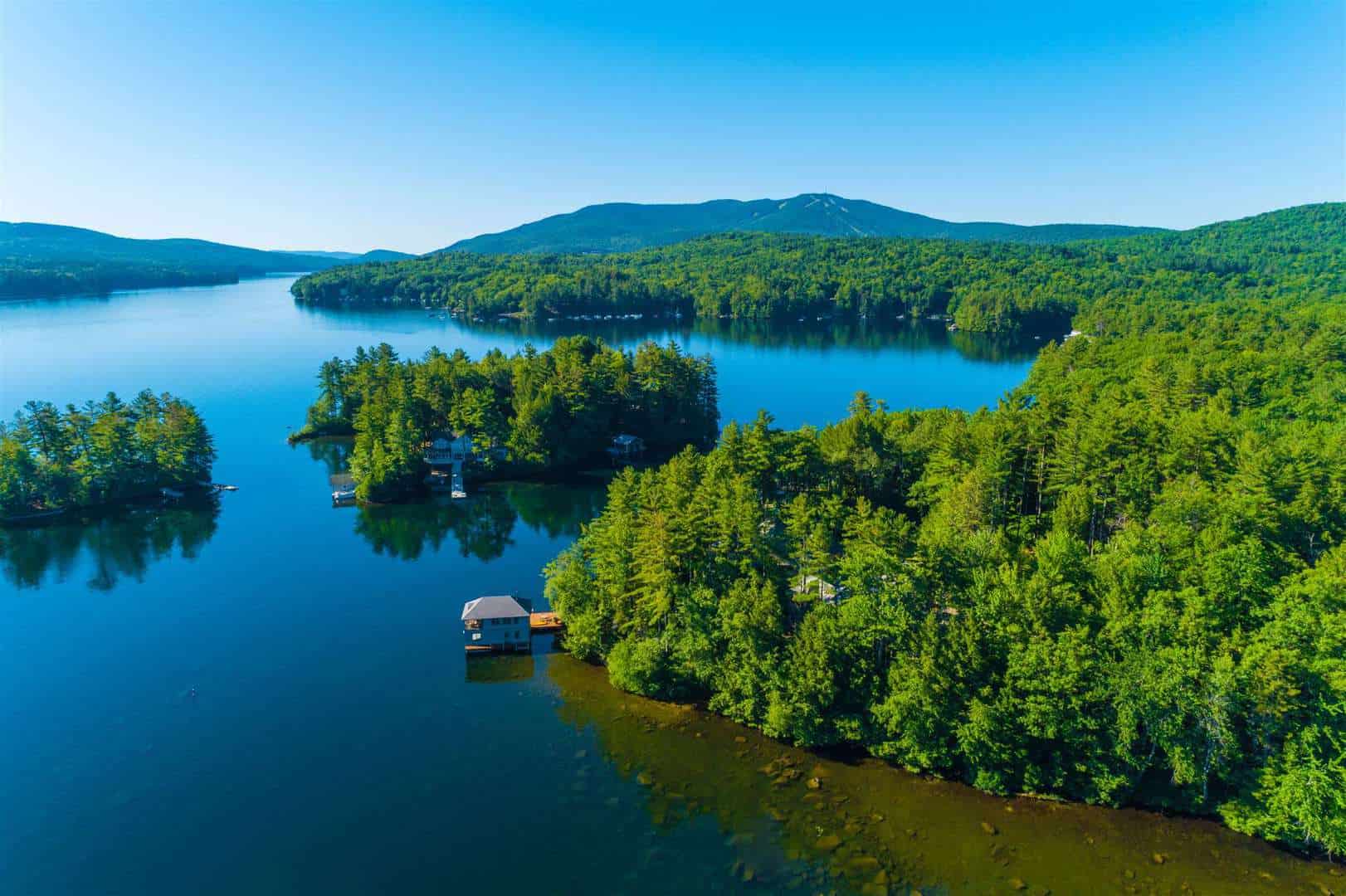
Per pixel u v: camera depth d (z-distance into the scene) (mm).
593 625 81188
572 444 165125
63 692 78250
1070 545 70875
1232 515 70938
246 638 89625
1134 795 60250
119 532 123062
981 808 59969
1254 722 56406
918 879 53031
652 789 62906
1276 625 56750
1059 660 59156
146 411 148625
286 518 130500
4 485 125750
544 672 81938
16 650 86625
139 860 56000
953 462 96750
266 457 164500
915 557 69000
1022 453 95875
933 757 62875
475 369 183625
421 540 120938
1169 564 67250
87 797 62781
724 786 63188
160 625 92562
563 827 58750
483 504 138875
